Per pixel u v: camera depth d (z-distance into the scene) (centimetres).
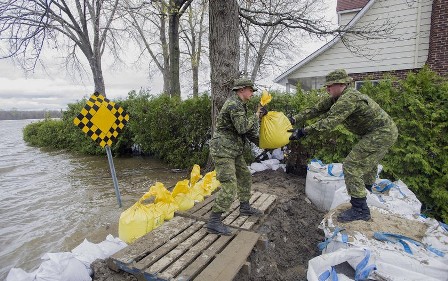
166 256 279
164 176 761
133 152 1096
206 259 277
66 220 484
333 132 557
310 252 364
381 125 352
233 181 329
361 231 312
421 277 242
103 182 729
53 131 1511
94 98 490
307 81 1299
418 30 942
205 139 798
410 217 354
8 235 436
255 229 359
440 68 871
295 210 436
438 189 491
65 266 259
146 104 895
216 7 588
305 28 726
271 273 311
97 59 1482
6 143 2064
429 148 506
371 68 1033
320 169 482
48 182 760
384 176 531
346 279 244
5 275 330
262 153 732
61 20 1077
